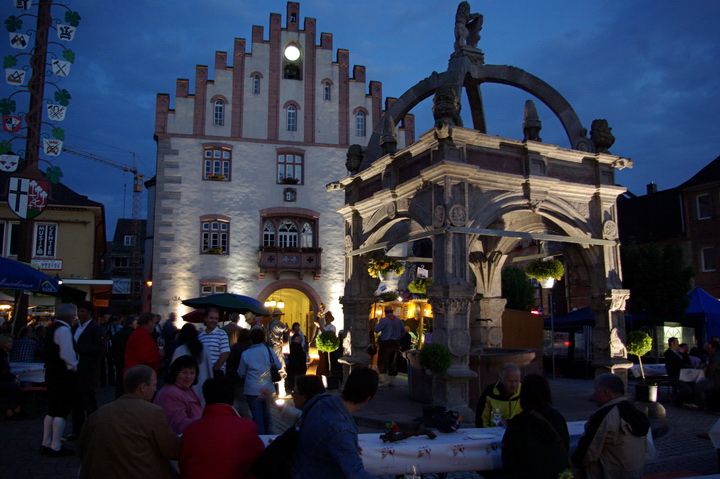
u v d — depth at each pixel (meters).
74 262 27.70
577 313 22.16
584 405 10.78
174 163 27.22
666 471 7.09
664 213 33.66
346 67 29.81
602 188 11.81
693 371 12.79
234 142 28.05
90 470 3.69
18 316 13.20
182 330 6.64
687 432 9.59
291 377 12.84
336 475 3.33
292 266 27.34
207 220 27.20
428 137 10.47
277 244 27.98
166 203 26.84
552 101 12.24
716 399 11.88
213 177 27.47
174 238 26.70
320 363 15.02
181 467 3.74
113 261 54.03
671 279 21.33
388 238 14.14
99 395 13.52
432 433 4.83
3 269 11.11
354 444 3.33
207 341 7.52
